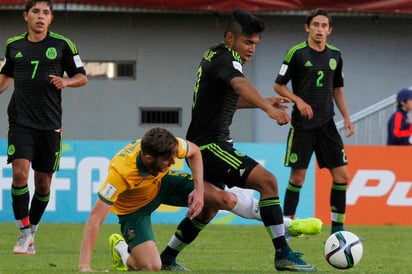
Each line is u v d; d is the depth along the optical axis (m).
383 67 45.44
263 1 42.19
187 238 20.78
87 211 35.59
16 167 25.53
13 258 23.98
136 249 19.64
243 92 19.23
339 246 19.59
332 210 29.34
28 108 25.67
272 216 19.78
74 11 43.16
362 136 42.53
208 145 20.20
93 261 23.39
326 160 29.17
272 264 23.09
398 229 34.19
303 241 29.75
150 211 19.98
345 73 45.41
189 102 44.59
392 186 36.28
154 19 44.25
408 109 36.59
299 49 28.70
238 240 29.56
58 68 25.80
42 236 30.42
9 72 26.09
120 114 44.41
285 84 28.56
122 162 18.72
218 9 42.16
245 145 35.97
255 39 20.20
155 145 17.95
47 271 19.78
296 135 29.16
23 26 43.78
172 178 20.16
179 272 19.39
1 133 44.00
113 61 44.28
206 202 20.12
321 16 28.77
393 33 45.38
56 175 35.44
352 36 45.22
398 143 36.66
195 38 44.38
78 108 44.25
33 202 26.72
